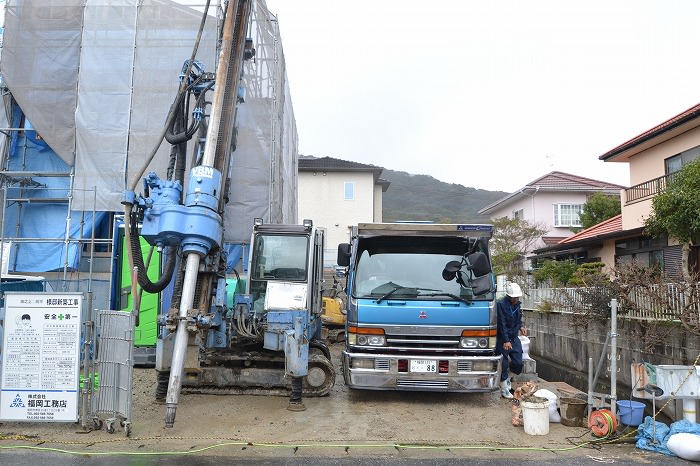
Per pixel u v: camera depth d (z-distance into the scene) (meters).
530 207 30.20
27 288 9.77
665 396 5.87
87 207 12.41
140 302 9.84
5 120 13.18
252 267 8.34
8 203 12.97
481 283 7.30
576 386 12.01
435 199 88.56
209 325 6.52
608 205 25.95
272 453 5.39
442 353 7.18
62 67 12.87
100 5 12.98
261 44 13.75
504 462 5.22
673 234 10.96
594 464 5.19
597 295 11.67
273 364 8.12
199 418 6.61
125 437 5.80
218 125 7.34
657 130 15.35
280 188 14.57
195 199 6.74
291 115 19.09
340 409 7.16
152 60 12.84
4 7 12.82
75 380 5.92
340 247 7.98
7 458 5.13
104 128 12.64
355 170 34.94
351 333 7.30
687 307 8.64
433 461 5.22
